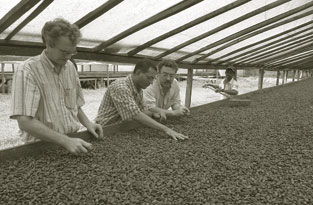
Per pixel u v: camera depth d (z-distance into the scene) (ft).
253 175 7.17
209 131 11.56
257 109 17.84
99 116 11.05
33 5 9.36
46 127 7.32
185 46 18.75
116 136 10.22
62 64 7.32
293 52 37.22
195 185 6.48
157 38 15.92
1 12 9.93
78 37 6.86
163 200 5.75
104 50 15.55
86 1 10.66
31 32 11.93
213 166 7.70
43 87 7.68
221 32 19.27
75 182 6.44
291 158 8.52
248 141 10.32
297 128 12.67
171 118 13.48
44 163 7.50
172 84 13.39
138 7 12.17
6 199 5.61
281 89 33.68
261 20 19.04
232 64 31.73
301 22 23.54
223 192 6.17
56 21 6.65
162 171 7.25
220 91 20.89
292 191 6.30
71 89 8.45
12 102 7.10
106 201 5.63
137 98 10.87
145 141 9.80
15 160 7.64
